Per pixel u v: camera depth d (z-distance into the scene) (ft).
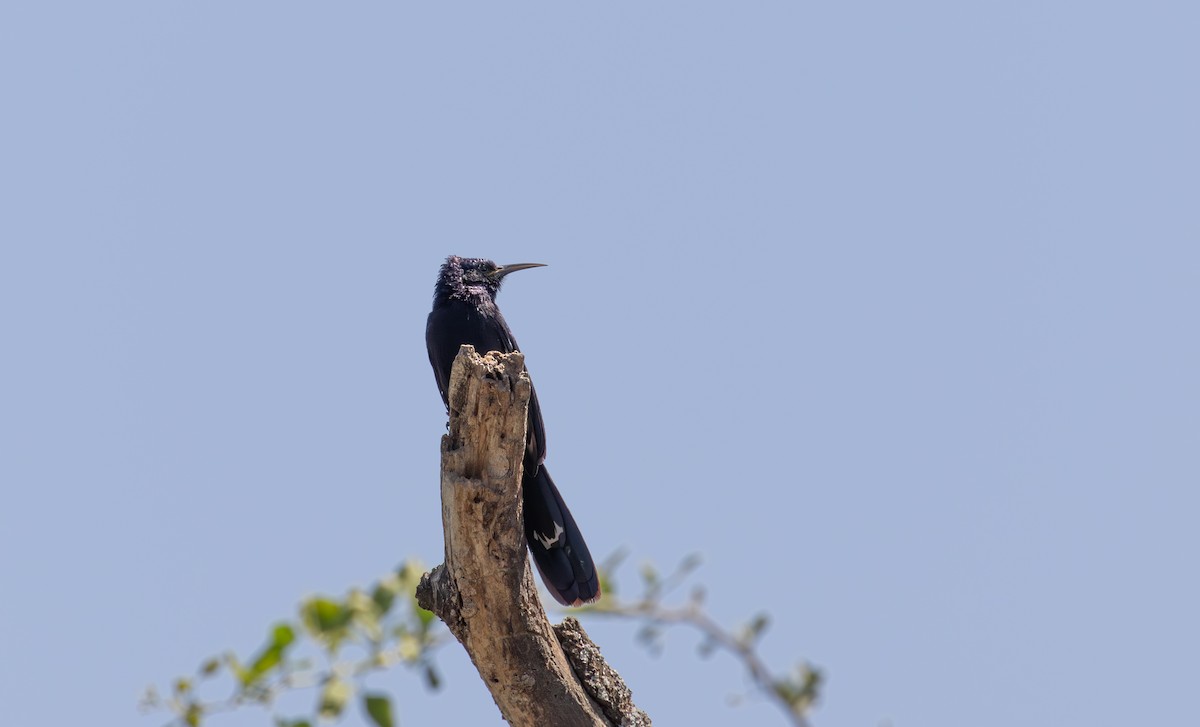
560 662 48.78
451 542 47.01
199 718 48.03
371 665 50.03
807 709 41.22
